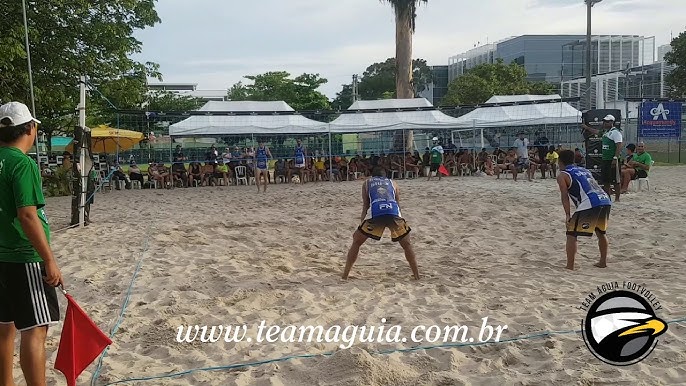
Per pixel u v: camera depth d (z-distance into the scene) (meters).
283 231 10.52
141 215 13.11
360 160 23.73
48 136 23.78
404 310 5.59
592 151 15.34
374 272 7.39
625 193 14.77
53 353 4.66
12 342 3.57
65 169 19.33
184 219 12.16
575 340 4.55
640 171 15.12
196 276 7.04
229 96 51.06
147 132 24.08
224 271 7.34
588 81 23.14
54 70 18.11
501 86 52.09
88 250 8.79
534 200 14.12
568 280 6.69
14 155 3.40
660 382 3.74
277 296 6.15
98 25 19.06
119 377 4.08
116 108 22.03
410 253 6.93
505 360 4.27
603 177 13.34
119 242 9.41
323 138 27.97
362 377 3.85
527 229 10.29
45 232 3.62
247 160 22.67
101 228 10.97
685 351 4.27
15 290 3.42
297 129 23.03
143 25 21.48
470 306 5.63
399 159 23.73
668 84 39.34
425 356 4.32
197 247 8.98
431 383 3.80
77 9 18.48
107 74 20.25
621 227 9.95
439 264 7.82
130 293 6.36
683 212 11.26
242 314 5.54
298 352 4.52
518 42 87.62
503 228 10.44
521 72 53.88
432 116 24.81
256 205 14.91
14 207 3.41
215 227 10.91
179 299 6.07
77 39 19.03
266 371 4.14
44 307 3.48
